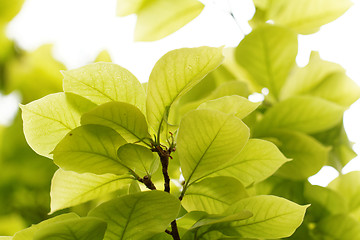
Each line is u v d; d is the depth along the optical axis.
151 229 0.80
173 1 1.12
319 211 1.08
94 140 0.83
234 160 0.88
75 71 0.84
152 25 1.13
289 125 1.11
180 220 0.87
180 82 0.84
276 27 1.14
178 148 0.82
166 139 0.86
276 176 1.10
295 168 1.08
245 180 0.88
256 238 0.84
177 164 0.99
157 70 0.83
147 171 0.85
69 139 0.83
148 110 0.85
